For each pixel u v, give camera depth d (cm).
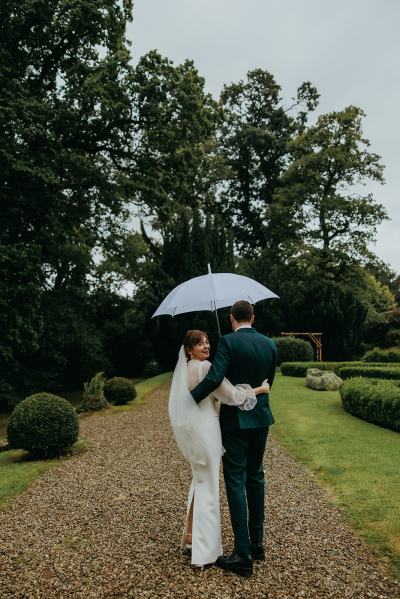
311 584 300
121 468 642
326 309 2514
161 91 1502
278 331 2541
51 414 734
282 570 320
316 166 2880
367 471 565
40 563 339
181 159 1664
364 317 2573
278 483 543
